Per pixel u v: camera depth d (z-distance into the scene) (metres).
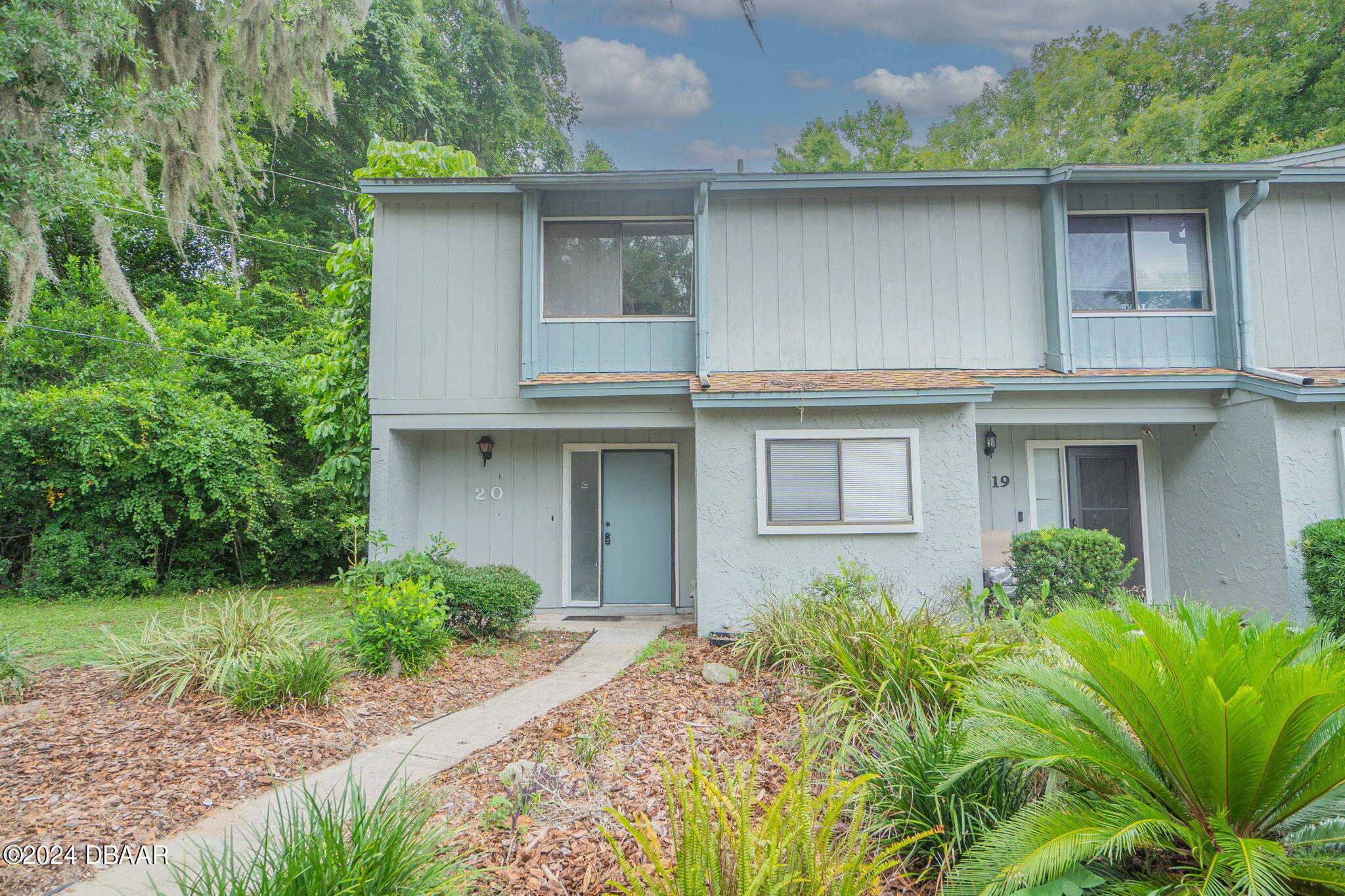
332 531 13.96
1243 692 2.51
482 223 9.42
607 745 4.44
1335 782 2.59
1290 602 7.59
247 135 15.86
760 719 4.77
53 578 10.80
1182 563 9.30
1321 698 2.50
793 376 8.82
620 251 9.43
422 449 10.39
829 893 2.41
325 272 19.83
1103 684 2.96
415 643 6.36
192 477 11.82
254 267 19.23
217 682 5.43
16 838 3.40
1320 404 7.80
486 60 20.50
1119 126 28.78
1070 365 8.74
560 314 9.34
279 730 4.88
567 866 3.10
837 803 2.48
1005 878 2.52
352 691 5.80
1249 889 2.23
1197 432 9.05
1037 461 9.90
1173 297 9.13
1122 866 2.88
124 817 3.63
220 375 14.20
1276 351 9.07
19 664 5.96
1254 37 26.12
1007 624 5.53
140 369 13.27
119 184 10.12
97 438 10.90
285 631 6.23
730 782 2.82
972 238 9.38
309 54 9.69
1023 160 29.11
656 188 9.13
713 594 7.94
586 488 10.52
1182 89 28.11
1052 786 3.19
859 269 9.41
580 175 8.78
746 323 9.38
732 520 8.03
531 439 10.52
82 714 5.16
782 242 9.48
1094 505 9.84
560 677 6.46
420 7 19.00
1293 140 21.83
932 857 3.05
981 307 9.30
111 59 8.16
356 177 10.97
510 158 22.67
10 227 7.01
